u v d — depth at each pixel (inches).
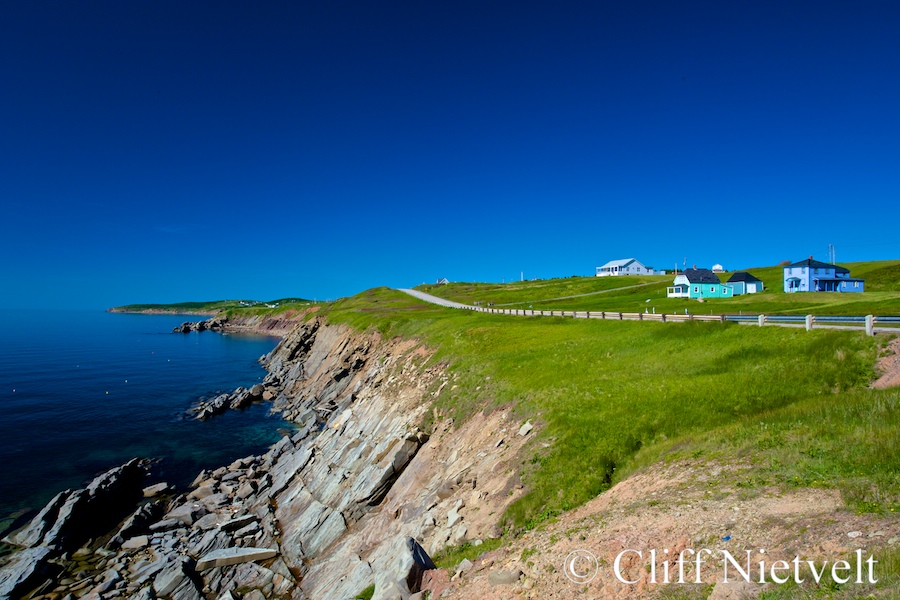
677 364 1025.5
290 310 7662.4
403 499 951.0
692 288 3117.6
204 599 852.6
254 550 975.0
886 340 803.4
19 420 1995.6
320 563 904.9
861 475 429.1
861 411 571.8
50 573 960.9
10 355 4084.6
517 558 514.9
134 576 932.0
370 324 2997.0
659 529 442.0
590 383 976.3
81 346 4987.7
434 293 5639.8
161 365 3722.9
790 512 404.5
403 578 553.3
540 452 747.4
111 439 1796.3
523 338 1657.2
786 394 749.9
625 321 1624.0
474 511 709.3
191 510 1189.7
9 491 1317.7
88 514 1173.1
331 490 1158.3
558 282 5511.8
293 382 3024.1
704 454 586.6
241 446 1774.1
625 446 698.2
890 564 297.4
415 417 1273.4
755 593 322.0
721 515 431.2
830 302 1930.4
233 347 5251.0
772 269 4325.8
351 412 1699.1
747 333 1096.2
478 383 1223.5
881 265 3693.4
